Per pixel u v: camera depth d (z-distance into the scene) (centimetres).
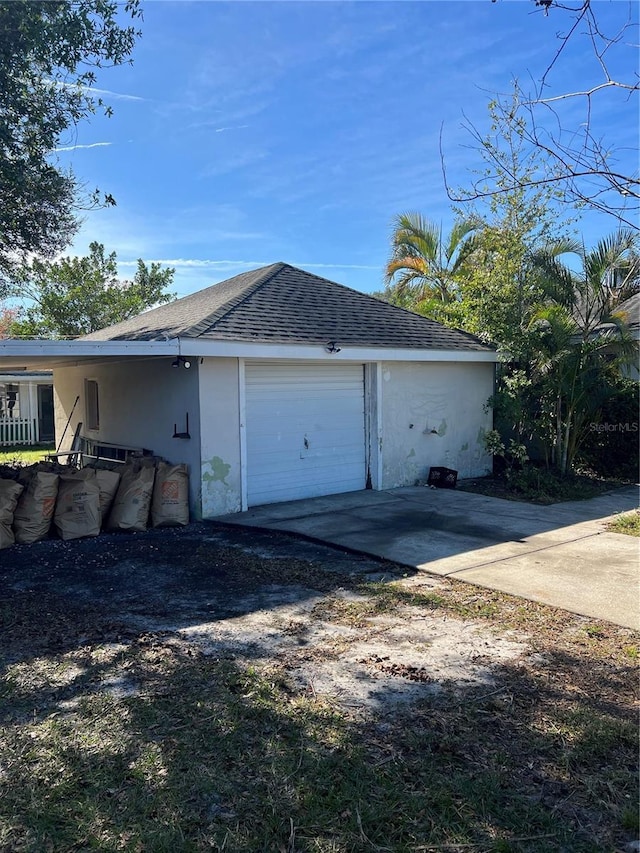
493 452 1143
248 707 340
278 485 949
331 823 250
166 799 264
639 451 1168
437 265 1692
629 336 1063
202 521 838
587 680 375
